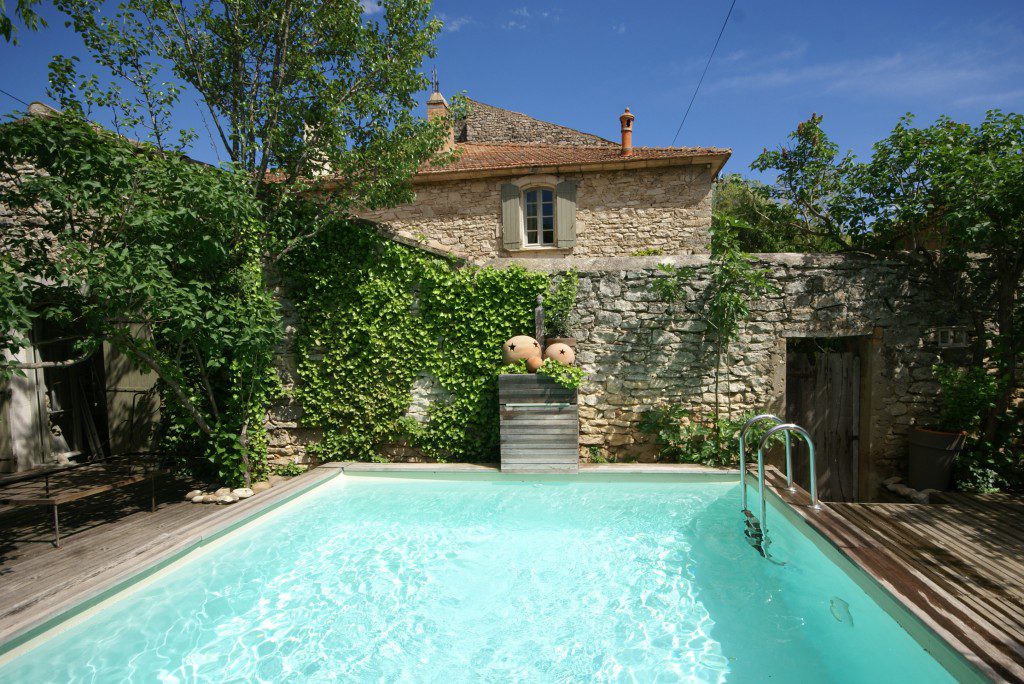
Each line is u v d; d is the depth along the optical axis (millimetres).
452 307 6461
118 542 4516
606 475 5957
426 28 6621
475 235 10125
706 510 5309
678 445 6199
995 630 2625
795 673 3076
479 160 10570
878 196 6246
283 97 6219
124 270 4223
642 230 9688
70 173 4438
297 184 6223
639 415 6379
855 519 4215
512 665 3266
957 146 5488
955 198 5262
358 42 6344
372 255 6559
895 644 2943
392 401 6590
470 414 6480
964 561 3525
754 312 6176
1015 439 5613
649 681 3074
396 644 3471
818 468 6434
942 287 5930
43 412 7016
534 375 6004
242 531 4844
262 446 6320
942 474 5492
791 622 3609
